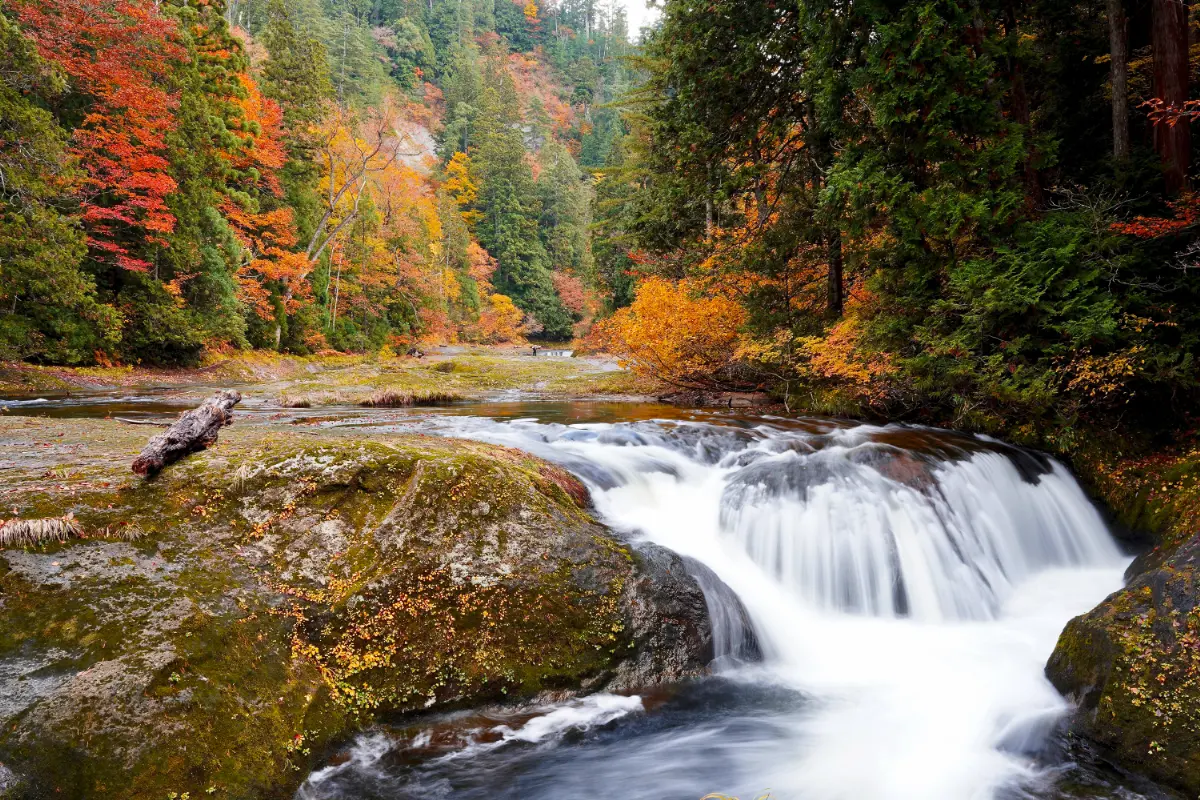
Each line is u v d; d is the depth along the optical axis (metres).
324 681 3.63
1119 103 9.91
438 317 49.78
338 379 17.50
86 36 17.64
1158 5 9.35
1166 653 3.77
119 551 3.66
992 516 6.84
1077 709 3.99
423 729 3.73
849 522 6.09
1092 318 7.62
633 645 4.37
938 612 5.72
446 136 79.25
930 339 9.15
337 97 58.25
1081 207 8.68
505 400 15.41
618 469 6.90
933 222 8.84
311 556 4.16
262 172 30.72
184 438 4.59
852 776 3.74
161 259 20.80
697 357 14.42
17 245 14.72
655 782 3.68
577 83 112.88
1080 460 8.20
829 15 9.89
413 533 4.34
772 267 12.78
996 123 8.72
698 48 11.73
